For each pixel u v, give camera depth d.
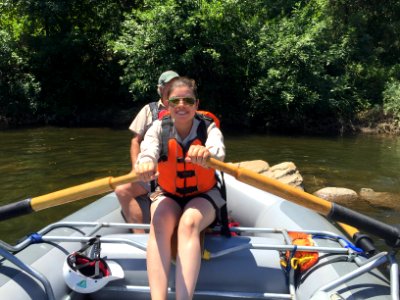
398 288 1.92
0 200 5.29
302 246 2.23
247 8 12.54
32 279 2.08
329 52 12.80
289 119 12.55
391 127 12.07
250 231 2.44
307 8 13.28
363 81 13.49
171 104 2.25
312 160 8.23
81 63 14.05
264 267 2.30
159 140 2.32
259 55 12.29
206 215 2.20
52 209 4.91
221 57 12.17
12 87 13.11
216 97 12.83
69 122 13.16
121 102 14.23
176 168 2.27
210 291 2.25
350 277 2.00
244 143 10.02
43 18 13.74
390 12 15.41
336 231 2.72
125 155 7.94
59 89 13.66
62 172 6.62
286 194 2.07
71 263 2.15
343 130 12.32
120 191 2.97
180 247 2.04
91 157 7.75
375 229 2.08
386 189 6.30
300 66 12.26
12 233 4.30
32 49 13.77
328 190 5.95
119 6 14.62
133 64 12.08
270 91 12.24
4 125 12.46
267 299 2.21
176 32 11.65
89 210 3.06
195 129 2.33
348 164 7.92
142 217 2.96
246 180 2.05
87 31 14.48
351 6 15.04
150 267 2.02
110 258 2.33
